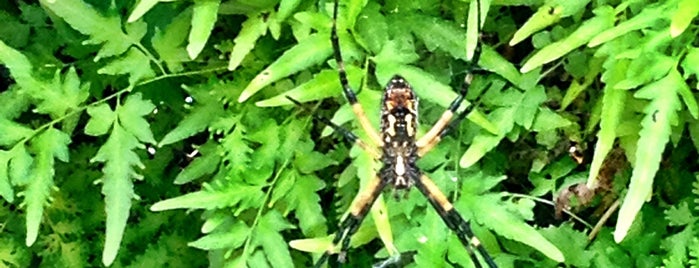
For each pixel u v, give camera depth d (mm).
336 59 235
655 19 214
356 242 258
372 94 240
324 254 247
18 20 285
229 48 267
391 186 240
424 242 242
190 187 302
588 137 264
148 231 296
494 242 251
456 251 241
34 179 250
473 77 256
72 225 298
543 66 262
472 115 242
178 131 259
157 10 268
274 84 262
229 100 262
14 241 292
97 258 300
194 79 275
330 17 238
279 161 259
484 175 261
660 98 213
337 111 245
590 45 216
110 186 247
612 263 256
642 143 211
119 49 257
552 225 268
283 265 248
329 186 277
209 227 255
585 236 259
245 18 272
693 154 269
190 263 295
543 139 262
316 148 275
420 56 260
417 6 249
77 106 256
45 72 266
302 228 253
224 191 250
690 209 259
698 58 214
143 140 251
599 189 265
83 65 279
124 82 277
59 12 253
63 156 253
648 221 264
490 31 264
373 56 244
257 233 251
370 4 247
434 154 252
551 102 265
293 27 245
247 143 260
